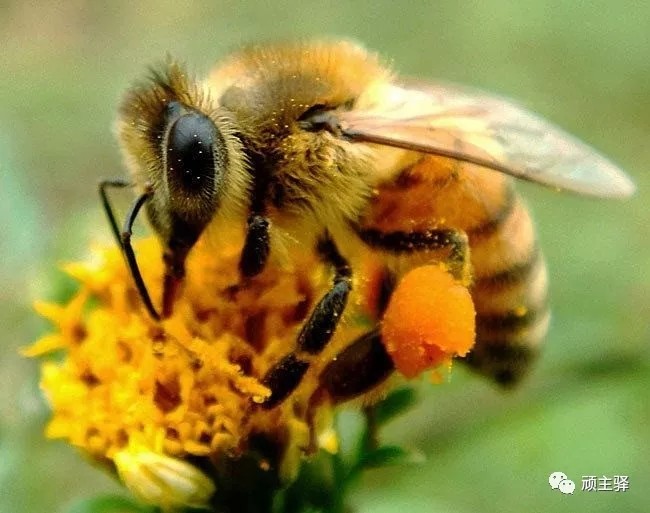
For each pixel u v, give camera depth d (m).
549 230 0.07
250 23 0.10
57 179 0.08
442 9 0.10
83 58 0.10
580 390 0.05
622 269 0.06
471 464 0.06
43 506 0.05
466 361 0.05
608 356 0.05
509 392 0.05
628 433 0.06
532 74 0.09
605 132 0.09
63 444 0.05
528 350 0.05
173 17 0.10
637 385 0.06
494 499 0.06
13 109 0.08
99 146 0.08
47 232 0.05
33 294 0.05
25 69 0.09
